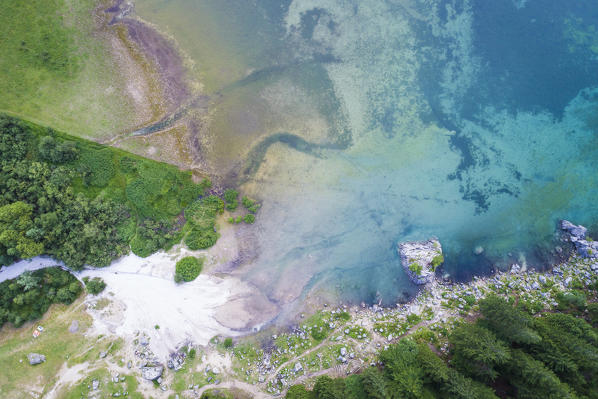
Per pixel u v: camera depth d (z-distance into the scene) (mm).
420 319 27547
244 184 28828
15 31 28000
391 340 27062
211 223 28062
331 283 28297
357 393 23297
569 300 26344
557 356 22328
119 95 28812
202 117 29078
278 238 28500
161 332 26875
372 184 29000
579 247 28609
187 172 28406
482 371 22766
